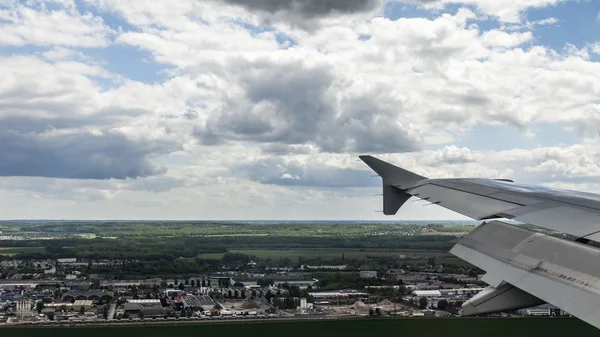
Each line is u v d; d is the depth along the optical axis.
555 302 8.04
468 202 13.89
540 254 9.76
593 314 7.31
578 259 9.04
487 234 11.61
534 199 13.51
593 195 14.04
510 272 9.58
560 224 11.09
